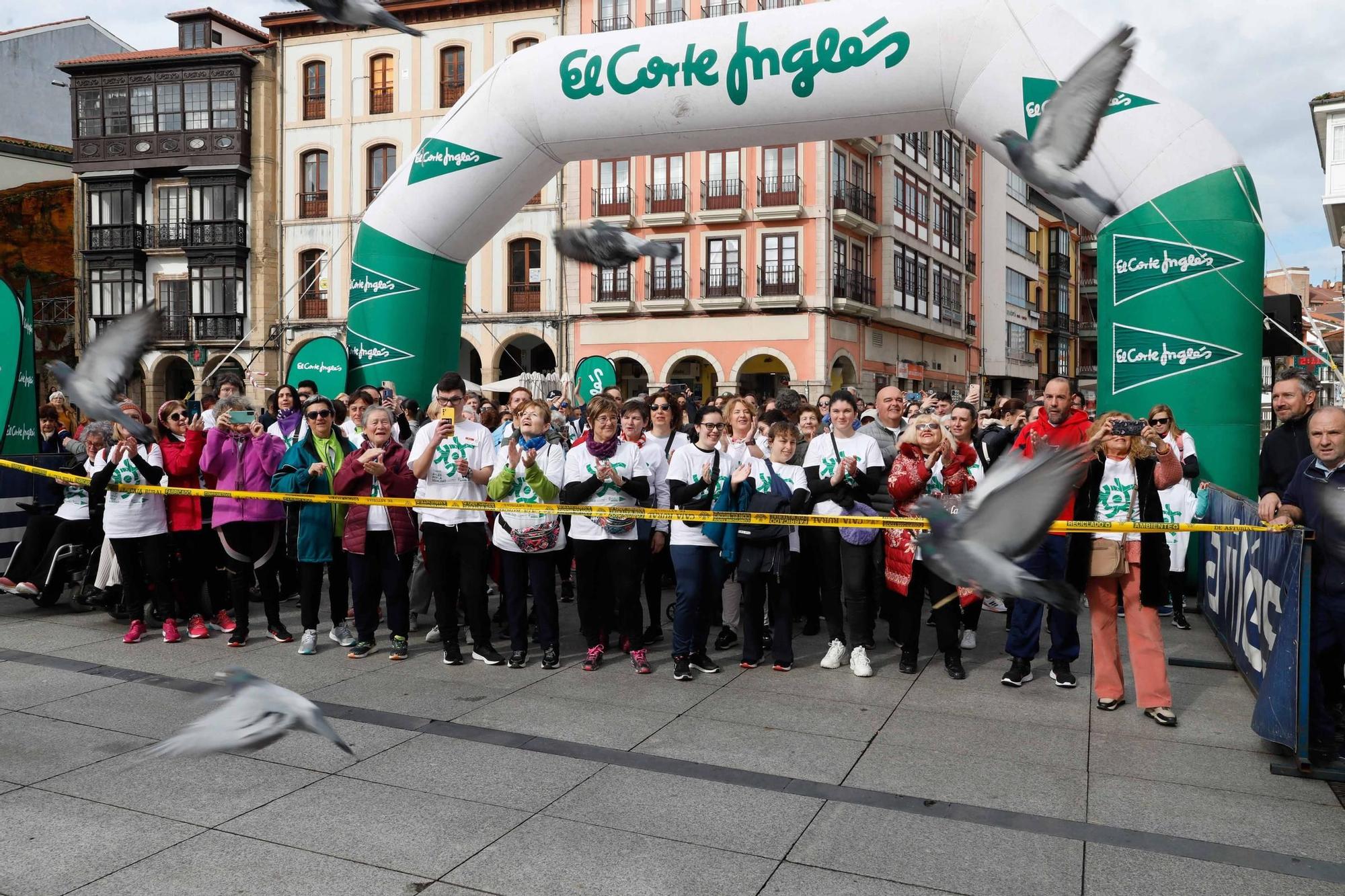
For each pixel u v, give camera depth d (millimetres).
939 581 6168
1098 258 8969
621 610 6336
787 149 28688
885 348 33781
